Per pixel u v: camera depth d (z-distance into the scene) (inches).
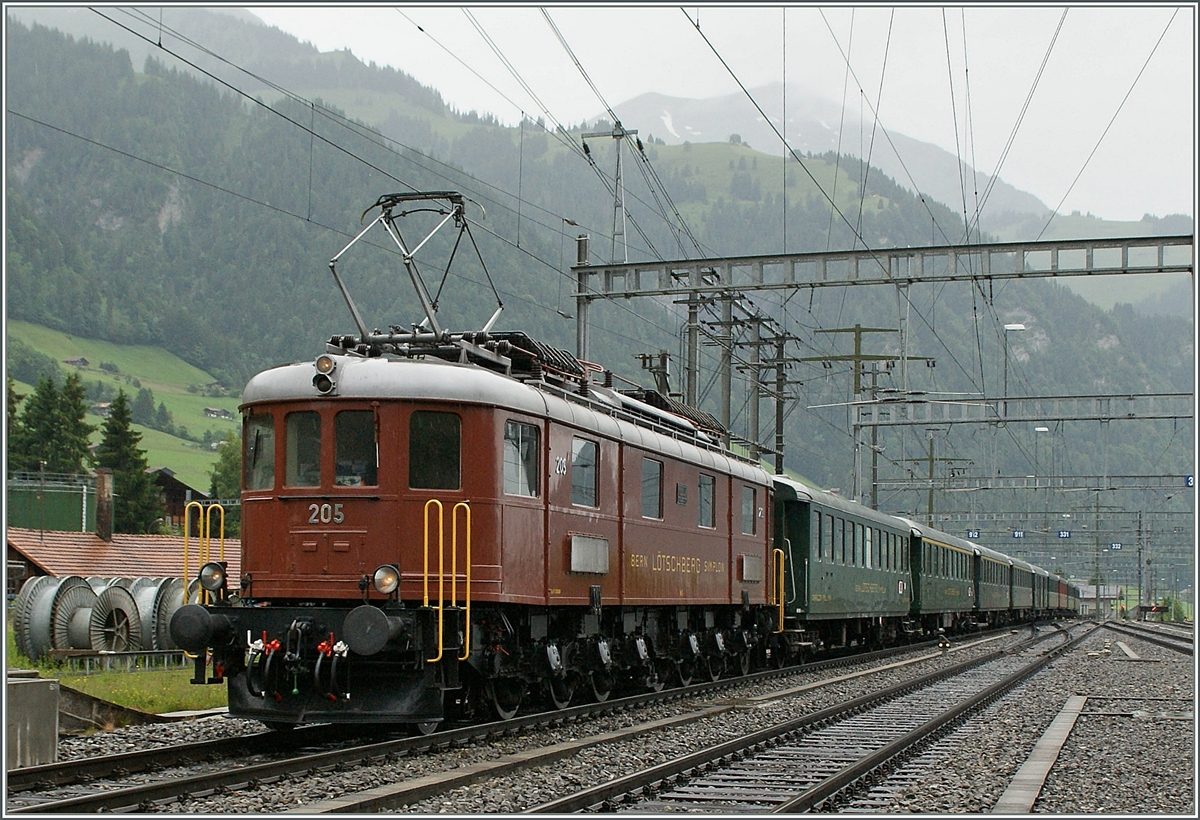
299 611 486.9
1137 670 1015.6
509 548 533.0
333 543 509.7
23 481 1862.7
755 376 1434.5
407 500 509.7
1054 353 7165.4
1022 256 977.5
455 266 5605.3
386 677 489.1
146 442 5940.0
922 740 526.9
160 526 2701.8
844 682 864.9
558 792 389.1
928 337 6112.2
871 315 5767.7
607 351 5767.7
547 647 579.2
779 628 974.4
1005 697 766.5
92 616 1026.7
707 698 730.2
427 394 515.5
